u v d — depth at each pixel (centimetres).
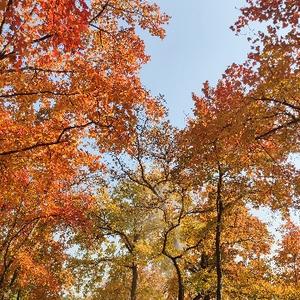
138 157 1680
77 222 1705
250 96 1159
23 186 1373
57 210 1638
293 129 1214
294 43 1055
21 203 1546
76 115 1048
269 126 1280
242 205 1750
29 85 1027
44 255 2175
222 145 1321
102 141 1048
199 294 2103
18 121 1050
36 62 995
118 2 1137
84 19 759
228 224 1944
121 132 1026
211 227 1733
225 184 1605
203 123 1344
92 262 2330
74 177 1579
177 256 1823
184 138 1420
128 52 1126
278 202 1461
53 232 1956
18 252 1800
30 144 1036
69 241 2166
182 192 1712
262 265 2075
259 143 1332
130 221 2255
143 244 1989
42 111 1081
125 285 3175
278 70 1058
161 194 1794
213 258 2012
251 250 2064
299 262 2495
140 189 2159
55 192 1570
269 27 1056
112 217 2262
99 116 1020
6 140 1017
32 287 2325
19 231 1661
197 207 1892
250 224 2016
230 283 1886
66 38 783
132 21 1165
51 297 2286
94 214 2242
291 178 1413
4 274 1775
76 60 1015
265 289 1881
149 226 2266
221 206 1689
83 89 1006
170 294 2583
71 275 2291
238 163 1455
